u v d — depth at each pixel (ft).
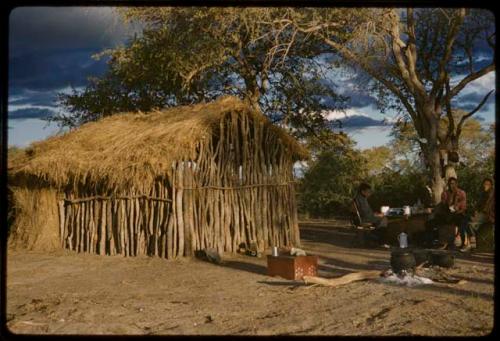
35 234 46.21
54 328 21.38
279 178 44.42
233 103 41.39
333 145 76.84
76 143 45.03
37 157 45.78
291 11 57.36
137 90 71.26
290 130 71.20
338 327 20.86
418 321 21.18
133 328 21.40
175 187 39.06
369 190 45.37
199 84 67.05
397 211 50.37
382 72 62.03
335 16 57.82
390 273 29.53
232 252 40.91
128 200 41.19
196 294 27.61
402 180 76.28
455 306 23.31
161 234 39.68
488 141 69.67
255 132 42.83
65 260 40.22
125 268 36.19
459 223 40.19
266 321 22.04
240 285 29.63
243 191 42.09
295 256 31.58
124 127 45.52
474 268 32.14
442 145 59.67
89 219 43.96
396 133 73.51
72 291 29.07
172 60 62.03
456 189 40.81
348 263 35.81
